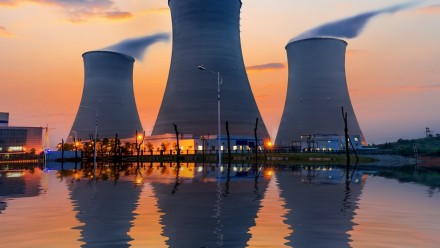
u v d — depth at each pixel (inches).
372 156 2977.4
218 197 590.9
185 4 4259.4
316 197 590.2
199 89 4133.9
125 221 385.1
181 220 388.2
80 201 558.6
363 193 648.4
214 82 4138.8
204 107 4092.0
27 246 281.7
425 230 334.6
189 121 4099.4
